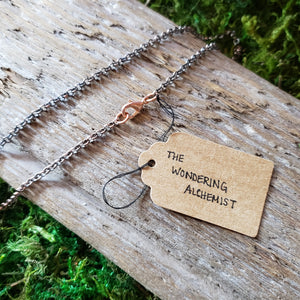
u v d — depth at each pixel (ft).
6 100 0.49
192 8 0.64
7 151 0.47
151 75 0.50
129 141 0.47
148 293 0.50
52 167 0.46
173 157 0.45
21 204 0.56
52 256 0.52
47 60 0.50
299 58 0.59
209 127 0.48
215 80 0.50
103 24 0.53
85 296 0.49
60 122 0.48
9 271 0.51
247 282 0.42
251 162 0.45
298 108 0.49
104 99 0.49
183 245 0.44
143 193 0.45
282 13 0.60
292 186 0.45
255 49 0.63
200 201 0.44
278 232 0.44
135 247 0.43
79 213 0.45
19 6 0.53
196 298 0.42
